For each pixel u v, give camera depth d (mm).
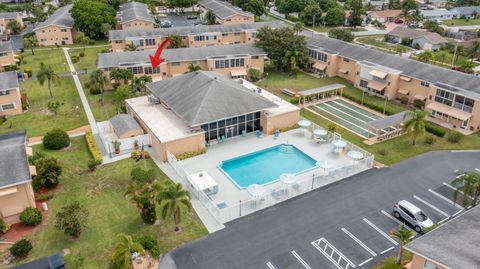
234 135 57000
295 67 86750
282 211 40688
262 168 49438
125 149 52969
